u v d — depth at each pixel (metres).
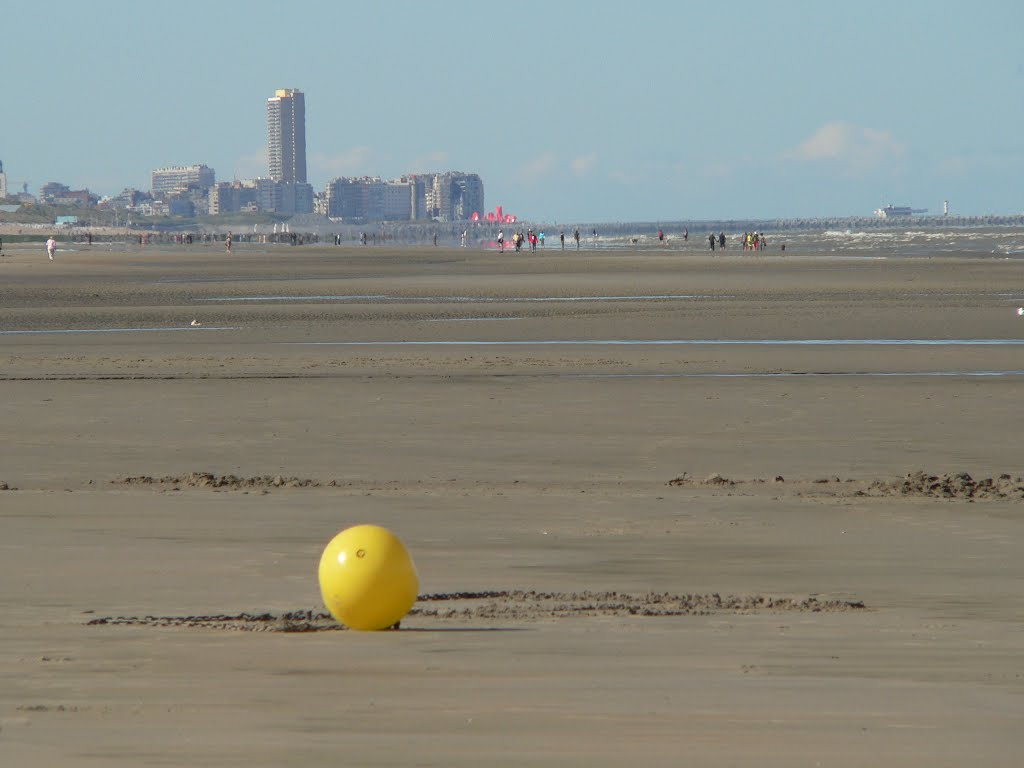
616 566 41.88
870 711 23.47
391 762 20.27
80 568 40.69
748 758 20.52
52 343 140.75
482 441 74.69
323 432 78.00
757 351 128.50
